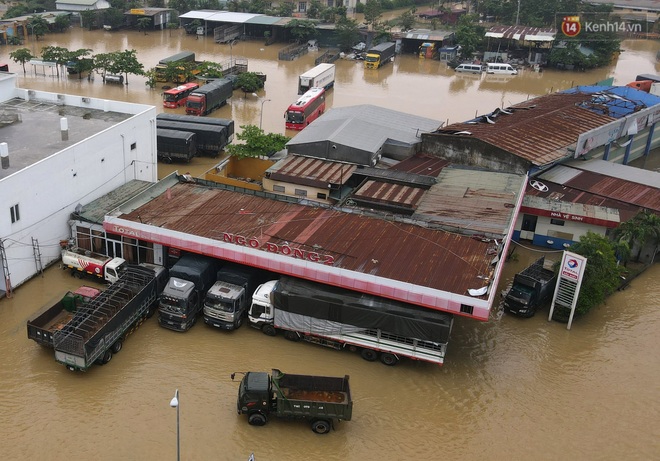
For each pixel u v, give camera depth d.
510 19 136.75
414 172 51.91
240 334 35.94
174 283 35.50
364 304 33.06
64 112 51.03
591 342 36.88
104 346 32.28
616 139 59.91
